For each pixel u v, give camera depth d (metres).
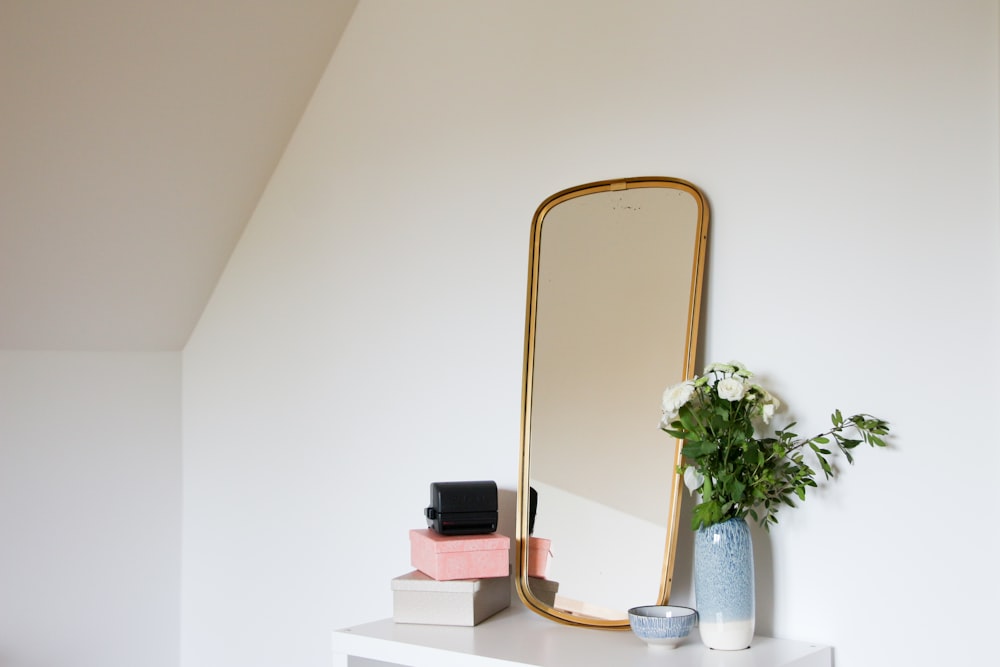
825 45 1.70
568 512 1.90
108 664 2.78
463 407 2.23
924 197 1.59
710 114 1.84
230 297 2.82
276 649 2.64
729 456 1.64
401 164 2.39
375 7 2.48
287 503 2.63
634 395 1.85
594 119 2.02
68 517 2.71
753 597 1.63
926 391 1.58
